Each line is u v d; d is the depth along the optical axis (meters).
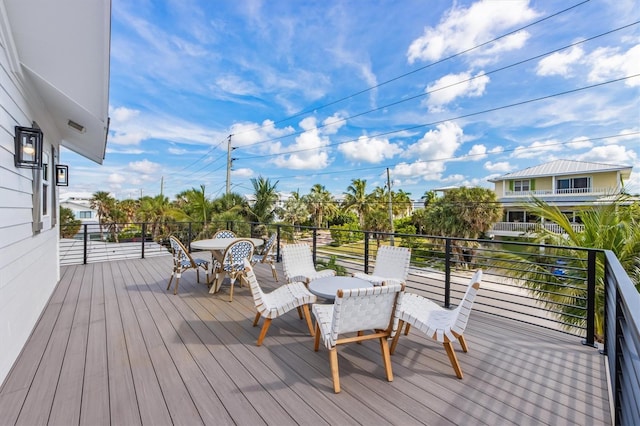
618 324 1.55
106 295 3.98
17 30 2.37
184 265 4.17
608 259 2.02
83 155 6.75
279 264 5.92
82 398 1.81
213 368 2.16
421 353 2.41
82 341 2.60
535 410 1.72
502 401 1.80
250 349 2.46
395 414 1.68
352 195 25.56
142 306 3.54
